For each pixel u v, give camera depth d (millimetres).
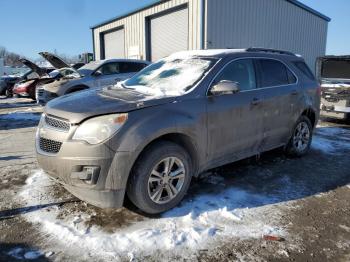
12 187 4312
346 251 2996
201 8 13773
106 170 3166
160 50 17141
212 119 3947
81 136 3211
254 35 15836
